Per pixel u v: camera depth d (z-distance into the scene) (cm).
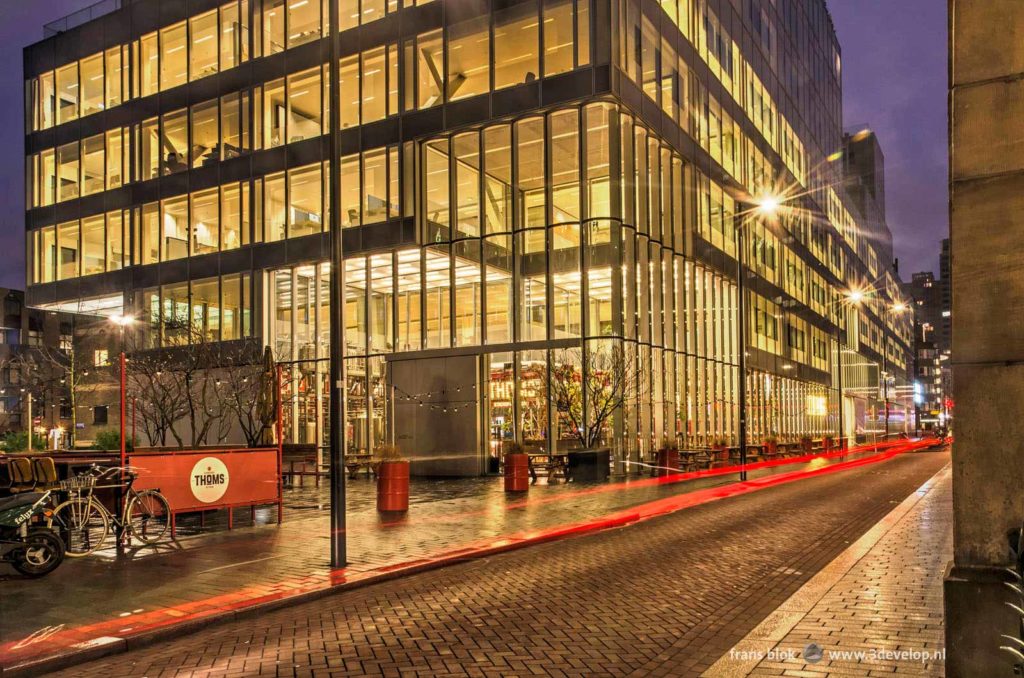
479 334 3039
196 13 3719
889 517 1498
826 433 6500
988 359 499
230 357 3212
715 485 2364
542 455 2666
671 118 3372
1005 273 498
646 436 3014
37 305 4238
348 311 3388
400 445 3066
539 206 2977
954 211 513
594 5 2811
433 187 3117
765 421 4688
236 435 3281
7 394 5288
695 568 1067
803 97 6128
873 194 10369
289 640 745
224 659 690
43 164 4266
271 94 3466
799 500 1938
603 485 2375
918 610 752
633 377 2825
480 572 1070
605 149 2895
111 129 3988
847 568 977
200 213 3653
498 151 3028
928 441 7312
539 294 2953
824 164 6912
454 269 3058
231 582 972
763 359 4691
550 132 2959
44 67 4275
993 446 495
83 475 1218
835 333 7144
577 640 720
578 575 1032
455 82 3034
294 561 1110
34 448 2897
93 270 4034
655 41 3238
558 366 2873
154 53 3869
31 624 778
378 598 923
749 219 4528
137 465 1304
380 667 649
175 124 3762
